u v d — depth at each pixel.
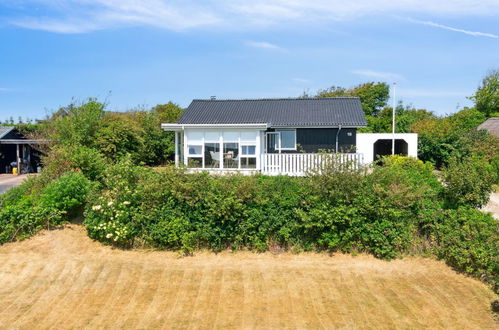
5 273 9.16
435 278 9.30
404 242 10.53
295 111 22.45
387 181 11.18
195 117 21.97
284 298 8.12
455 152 25.36
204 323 7.00
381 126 37.75
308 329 6.80
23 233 11.17
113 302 7.85
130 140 22.53
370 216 10.75
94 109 22.50
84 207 12.71
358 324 7.01
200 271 9.62
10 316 7.18
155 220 10.98
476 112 40.56
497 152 23.70
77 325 6.87
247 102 24.59
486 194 10.88
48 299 7.95
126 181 11.30
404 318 7.26
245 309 7.59
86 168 14.16
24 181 14.30
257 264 10.12
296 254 10.77
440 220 10.70
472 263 9.45
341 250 10.86
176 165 11.86
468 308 7.72
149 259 10.34
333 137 20.64
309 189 10.98
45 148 21.97
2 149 27.59
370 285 8.88
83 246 10.91
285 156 17.44
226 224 10.90
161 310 7.52
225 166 18.03
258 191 11.00
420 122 35.19
